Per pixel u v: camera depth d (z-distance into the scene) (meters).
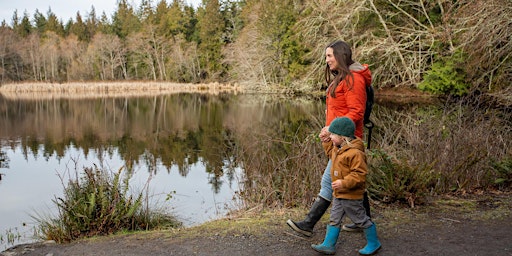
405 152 5.70
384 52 18.03
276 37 31.84
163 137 13.77
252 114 19.56
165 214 5.33
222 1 59.19
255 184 5.55
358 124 3.26
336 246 3.38
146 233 3.96
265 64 33.81
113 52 62.09
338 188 3.04
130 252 3.46
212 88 49.97
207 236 3.74
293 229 3.52
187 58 55.81
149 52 59.81
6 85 48.97
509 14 10.24
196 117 19.48
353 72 3.21
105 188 4.46
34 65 63.84
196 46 57.50
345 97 3.23
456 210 4.18
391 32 18.25
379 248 3.26
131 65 62.41
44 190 7.41
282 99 27.17
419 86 15.55
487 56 11.49
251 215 4.45
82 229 4.12
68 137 14.05
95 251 3.53
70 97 36.56
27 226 5.34
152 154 10.83
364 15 19.38
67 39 72.06
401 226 3.77
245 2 58.31
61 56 66.38
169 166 9.20
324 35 21.17
